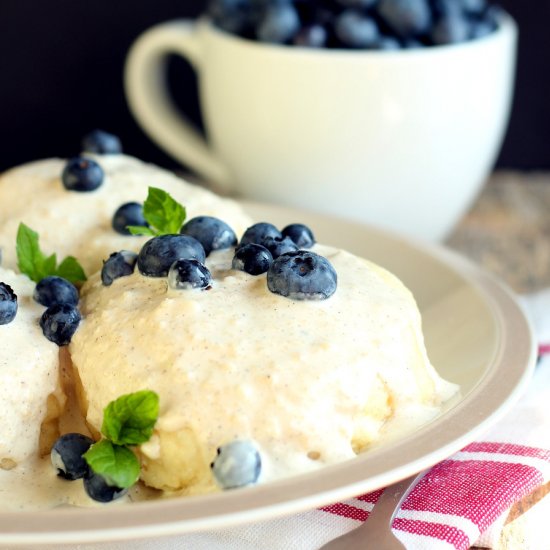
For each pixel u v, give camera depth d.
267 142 0.54
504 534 0.41
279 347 0.39
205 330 0.39
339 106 0.53
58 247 0.45
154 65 0.58
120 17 0.65
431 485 0.41
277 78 0.53
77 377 0.41
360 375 0.39
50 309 0.41
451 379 0.43
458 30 0.53
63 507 0.39
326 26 0.54
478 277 0.47
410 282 0.49
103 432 0.39
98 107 0.67
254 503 0.36
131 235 0.45
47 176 0.47
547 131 0.67
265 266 0.41
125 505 0.37
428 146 0.54
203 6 0.65
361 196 0.54
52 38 0.65
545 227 0.61
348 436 0.39
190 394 0.39
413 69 0.52
